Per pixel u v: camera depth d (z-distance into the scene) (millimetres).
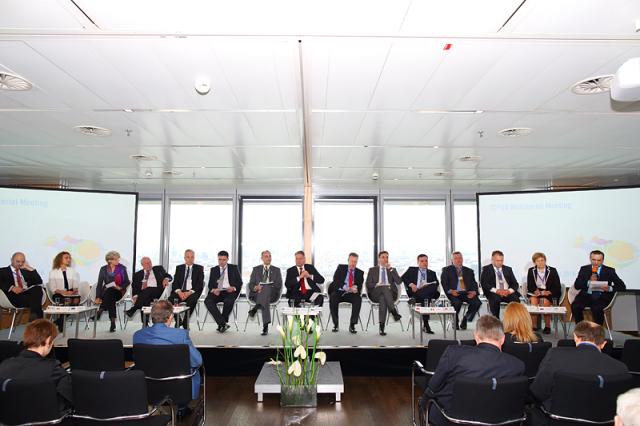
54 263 6535
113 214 7621
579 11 2705
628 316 7395
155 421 2746
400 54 3279
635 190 6754
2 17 2758
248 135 5473
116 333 6383
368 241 9398
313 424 3879
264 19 2807
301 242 9336
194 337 6219
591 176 8102
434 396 2803
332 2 2635
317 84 3842
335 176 8180
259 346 5531
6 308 6047
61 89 3949
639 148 6074
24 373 2525
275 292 7031
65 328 5996
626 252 6719
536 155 6516
